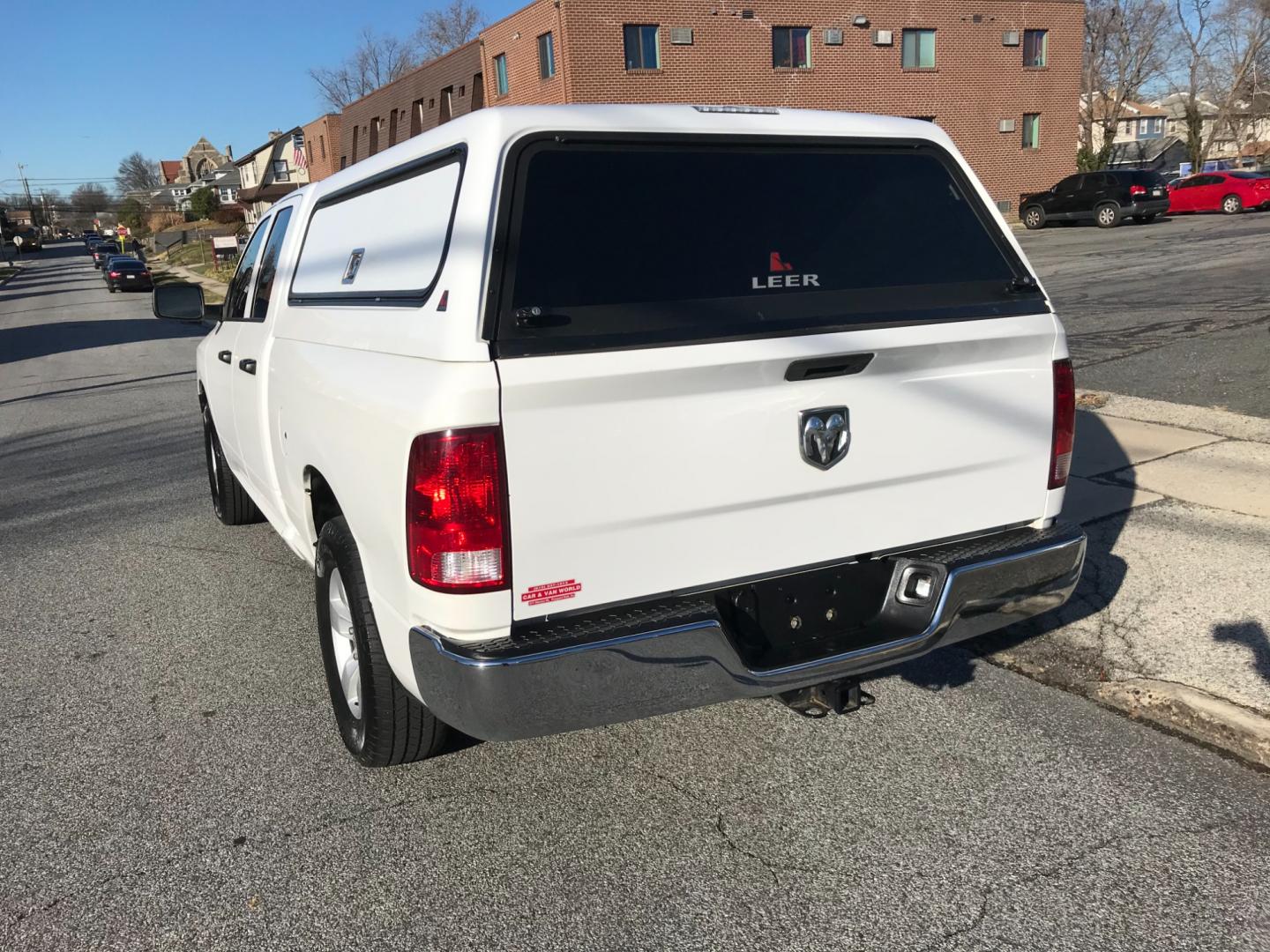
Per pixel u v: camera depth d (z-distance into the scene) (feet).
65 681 13.92
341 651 11.38
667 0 91.81
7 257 301.84
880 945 8.38
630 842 9.89
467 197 8.66
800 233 9.66
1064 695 12.46
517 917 8.87
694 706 8.98
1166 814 9.98
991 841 9.67
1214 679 12.21
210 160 532.32
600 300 8.61
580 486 8.43
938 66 107.34
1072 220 97.81
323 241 12.72
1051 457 10.82
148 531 21.08
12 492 25.26
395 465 8.58
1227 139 211.20
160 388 43.45
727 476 8.98
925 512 10.21
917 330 9.56
